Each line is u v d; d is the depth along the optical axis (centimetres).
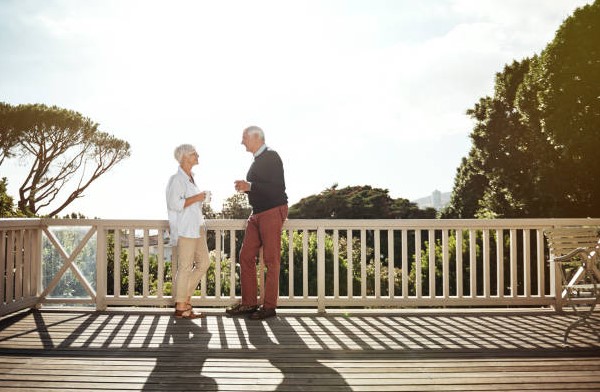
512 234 547
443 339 412
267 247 488
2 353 367
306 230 535
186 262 482
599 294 404
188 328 450
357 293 1528
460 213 2205
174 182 470
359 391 287
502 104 1556
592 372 323
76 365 338
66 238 549
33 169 1803
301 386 295
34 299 535
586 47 921
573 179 1009
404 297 536
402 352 372
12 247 503
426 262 1473
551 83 963
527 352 372
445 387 293
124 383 300
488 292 545
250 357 358
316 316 510
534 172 1218
